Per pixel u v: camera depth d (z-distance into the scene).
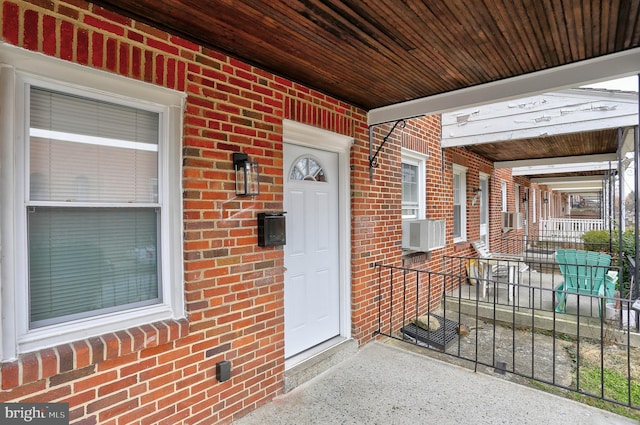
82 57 1.81
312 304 3.50
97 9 1.86
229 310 2.49
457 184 6.70
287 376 2.93
